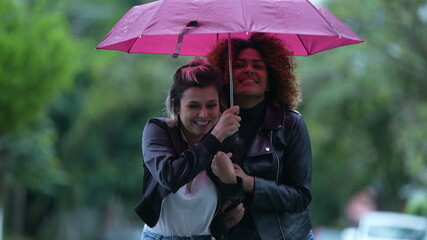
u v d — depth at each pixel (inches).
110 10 1544.0
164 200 247.6
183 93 245.0
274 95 274.8
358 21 906.7
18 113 732.0
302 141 263.9
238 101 271.4
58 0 896.3
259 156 259.6
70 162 1371.8
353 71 1012.5
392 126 1053.2
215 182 250.2
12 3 733.3
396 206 1280.8
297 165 262.1
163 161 240.8
